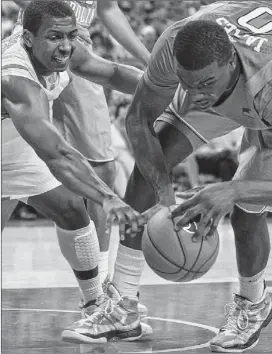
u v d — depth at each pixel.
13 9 13.36
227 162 12.77
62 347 4.46
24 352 4.32
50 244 10.00
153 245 3.96
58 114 6.15
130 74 5.25
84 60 5.15
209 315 5.40
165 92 4.12
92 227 4.82
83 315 4.98
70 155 4.07
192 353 4.27
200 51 3.36
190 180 12.57
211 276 7.30
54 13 4.28
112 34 6.06
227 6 3.91
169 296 6.18
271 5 3.96
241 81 3.57
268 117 3.58
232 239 10.47
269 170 4.12
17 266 8.01
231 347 4.33
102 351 4.36
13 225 12.49
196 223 4.02
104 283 5.14
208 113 4.64
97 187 3.96
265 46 3.55
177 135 4.75
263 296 4.47
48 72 4.49
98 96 6.06
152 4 14.34
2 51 4.45
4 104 4.27
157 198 4.31
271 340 4.66
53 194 4.66
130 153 12.08
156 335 4.79
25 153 4.64
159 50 3.90
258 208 4.18
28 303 5.88
